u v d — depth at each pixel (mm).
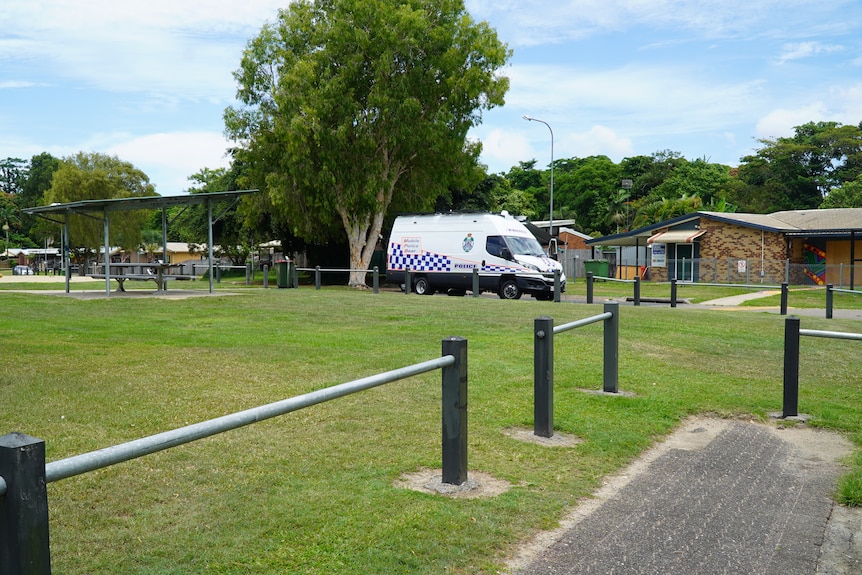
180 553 3387
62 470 2133
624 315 14609
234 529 3686
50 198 53000
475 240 24016
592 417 6281
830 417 6617
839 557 3713
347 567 3320
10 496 1960
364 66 30031
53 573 3143
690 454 5508
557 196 88250
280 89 29188
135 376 7281
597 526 4004
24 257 78938
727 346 10828
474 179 33688
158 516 3826
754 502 4484
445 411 4441
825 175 64750
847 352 10680
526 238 24297
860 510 4391
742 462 5332
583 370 8336
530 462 5039
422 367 4059
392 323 12680
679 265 36969
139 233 55906
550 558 3568
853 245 32125
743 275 34219
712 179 73812
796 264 33000
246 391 6758
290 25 30328
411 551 3518
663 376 8289
